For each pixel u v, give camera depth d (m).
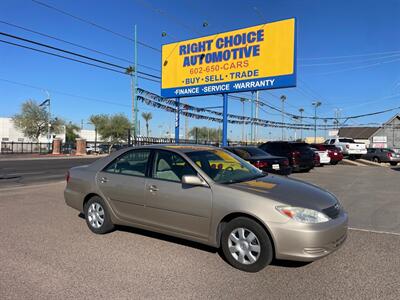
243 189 4.65
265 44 16.42
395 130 73.38
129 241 5.67
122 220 5.84
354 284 4.05
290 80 15.80
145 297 3.78
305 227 4.16
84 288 3.99
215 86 17.95
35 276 4.32
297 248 4.17
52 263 4.74
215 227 4.74
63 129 68.75
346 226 4.60
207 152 5.66
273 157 12.10
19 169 21.12
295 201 4.39
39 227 6.53
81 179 6.41
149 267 4.59
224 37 17.53
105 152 50.38
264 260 4.34
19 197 9.67
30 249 5.30
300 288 3.96
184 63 18.94
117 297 3.78
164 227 5.30
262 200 4.39
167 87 19.66
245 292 3.88
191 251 5.18
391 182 13.33
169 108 32.28
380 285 4.02
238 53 17.12
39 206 8.42
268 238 4.34
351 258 4.86
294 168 16.20
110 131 61.03
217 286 4.03
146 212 5.48
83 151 46.22
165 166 5.45
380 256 4.94
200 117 42.62
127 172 5.89
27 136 64.44
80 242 5.63
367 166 22.17
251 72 16.80
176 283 4.11
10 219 7.12
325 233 4.20
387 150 30.28
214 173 5.12
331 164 23.48
